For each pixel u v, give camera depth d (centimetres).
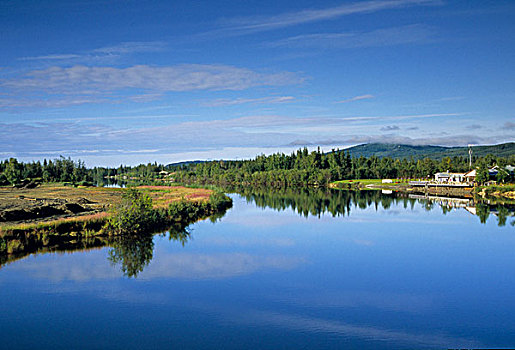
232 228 5341
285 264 3509
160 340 2041
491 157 17025
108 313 2373
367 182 16525
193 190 10819
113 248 3962
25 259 3506
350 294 2759
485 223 5841
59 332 2117
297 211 7419
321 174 16925
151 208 5100
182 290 2789
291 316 2367
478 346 2008
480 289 2884
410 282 3042
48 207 5525
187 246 4138
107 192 10656
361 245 4328
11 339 2042
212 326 2211
